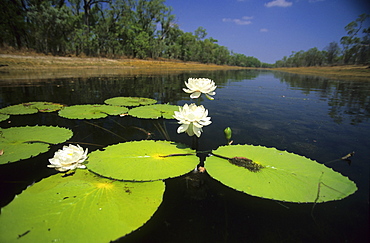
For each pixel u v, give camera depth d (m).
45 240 0.88
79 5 22.48
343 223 1.04
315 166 1.52
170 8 34.44
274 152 1.75
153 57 32.91
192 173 1.57
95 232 0.94
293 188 1.27
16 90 5.14
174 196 1.29
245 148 1.83
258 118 3.01
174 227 1.04
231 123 2.76
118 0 23.53
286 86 7.82
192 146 1.99
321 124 2.71
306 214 1.11
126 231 0.95
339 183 1.32
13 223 0.95
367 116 3.13
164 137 2.27
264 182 1.33
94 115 2.95
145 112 3.14
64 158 1.39
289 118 3.02
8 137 2.04
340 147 1.95
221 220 1.08
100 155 1.68
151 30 31.97
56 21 16.38
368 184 1.33
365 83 9.16
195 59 47.56
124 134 2.35
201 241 0.95
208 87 1.97
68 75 10.09
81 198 1.15
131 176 1.38
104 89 5.84
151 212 1.08
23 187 1.32
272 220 1.08
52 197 1.15
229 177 1.39
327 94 5.55
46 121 2.76
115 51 25.61
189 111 1.80
